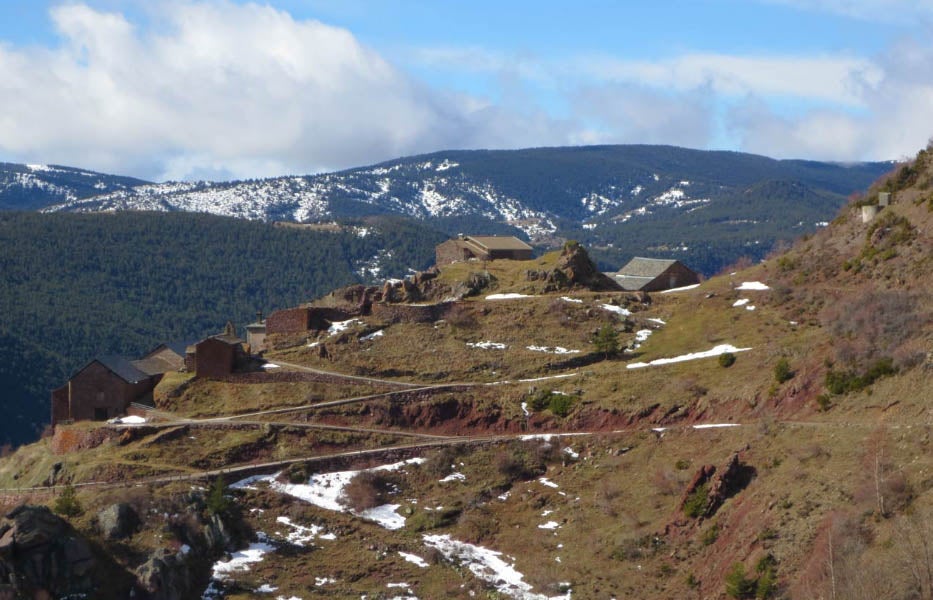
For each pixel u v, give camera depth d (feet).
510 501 461.78
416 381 546.67
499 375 548.72
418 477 479.00
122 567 398.01
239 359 562.25
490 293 643.04
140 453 481.87
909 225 570.46
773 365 483.51
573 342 574.15
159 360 598.34
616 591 386.52
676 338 563.48
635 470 457.68
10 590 364.79
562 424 501.56
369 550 427.74
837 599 321.11
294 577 409.08
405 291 648.79
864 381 432.66
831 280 572.10
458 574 409.28
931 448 369.91
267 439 497.87
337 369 556.51
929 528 326.24
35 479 485.15
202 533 423.23
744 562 367.66
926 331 442.91
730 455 429.79
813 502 374.63
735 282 616.39
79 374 539.70
